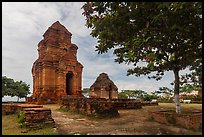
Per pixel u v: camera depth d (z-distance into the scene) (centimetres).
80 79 2922
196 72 1046
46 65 2642
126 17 748
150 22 756
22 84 3372
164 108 1805
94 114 1249
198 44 867
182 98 3178
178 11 668
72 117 1270
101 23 755
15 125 953
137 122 1034
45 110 943
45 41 2869
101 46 909
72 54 2908
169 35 793
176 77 1028
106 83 2942
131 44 897
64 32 2992
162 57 927
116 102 1697
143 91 3991
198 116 869
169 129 831
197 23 754
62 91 2623
